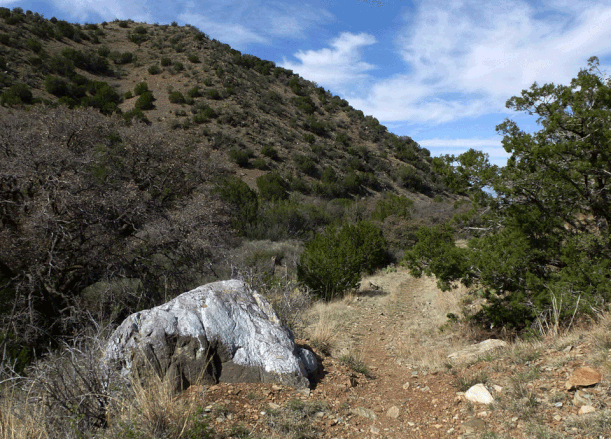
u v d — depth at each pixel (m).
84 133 13.48
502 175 7.12
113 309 8.99
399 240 22.48
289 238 25.88
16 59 52.03
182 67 67.44
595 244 6.56
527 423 3.09
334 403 3.89
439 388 4.37
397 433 3.43
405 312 10.79
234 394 3.66
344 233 17.61
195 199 13.41
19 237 10.59
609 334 4.22
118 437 2.72
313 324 8.32
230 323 4.12
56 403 3.02
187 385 3.74
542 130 7.04
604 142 6.22
